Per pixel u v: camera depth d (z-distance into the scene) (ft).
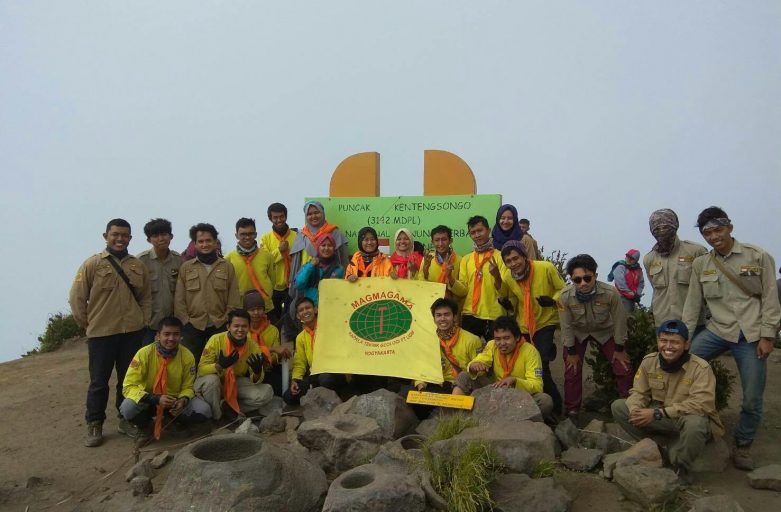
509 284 23.00
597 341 21.94
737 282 18.60
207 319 24.18
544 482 15.66
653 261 21.80
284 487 15.43
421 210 30.04
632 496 16.02
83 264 22.03
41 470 19.90
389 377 24.77
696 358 17.80
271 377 24.80
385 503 14.34
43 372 36.50
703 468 17.98
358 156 31.24
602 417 22.94
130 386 21.01
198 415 21.98
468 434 17.24
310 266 25.55
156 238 23.88
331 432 18.33
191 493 14.83
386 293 24.20
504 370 20.97
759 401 18.30
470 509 14.49
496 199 29.25
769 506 15.92
